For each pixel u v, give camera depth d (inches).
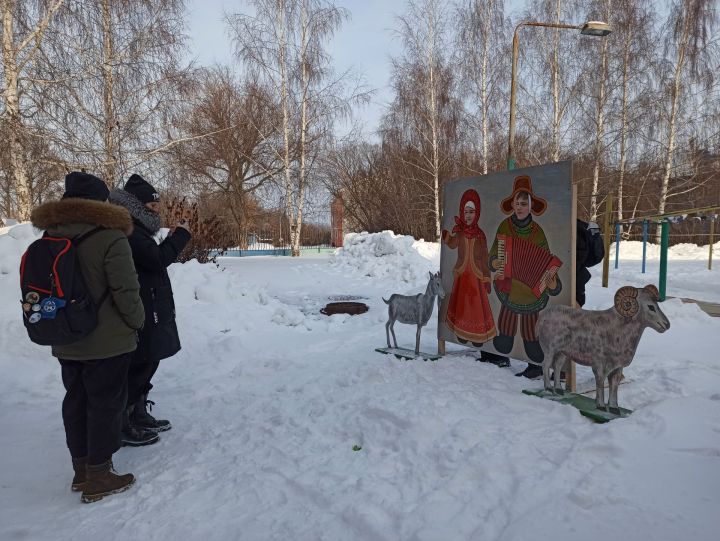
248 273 583.8
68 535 96.8
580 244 178.7
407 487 103.7
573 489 93.7
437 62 952.3
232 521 98.4
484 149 900.6
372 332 282.4
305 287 502.0
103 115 531.5
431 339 257.4
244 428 147.2
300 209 959.0
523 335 172.9
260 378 199.6
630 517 83.9
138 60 542.3
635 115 943.0
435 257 664.4
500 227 182.5
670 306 292.4
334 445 129.5
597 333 136.8
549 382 152.3
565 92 919.7
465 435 120.0
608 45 911.0
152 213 144.6
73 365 114.6
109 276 111.7
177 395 184.4
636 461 103.2
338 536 90.0
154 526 98.3
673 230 1080.8
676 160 985.5
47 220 110.2
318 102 933.8
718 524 80.2
